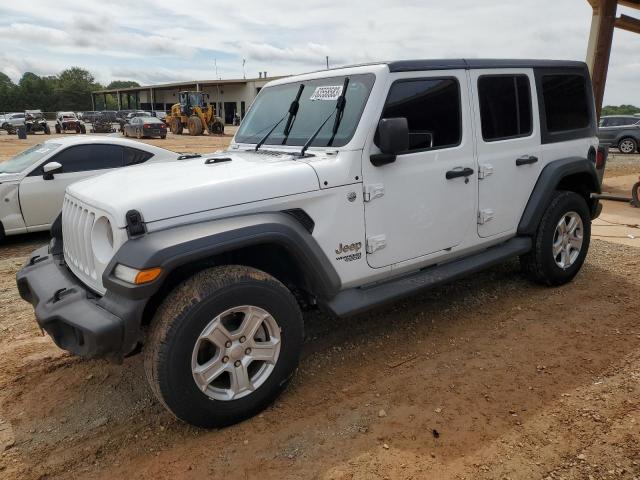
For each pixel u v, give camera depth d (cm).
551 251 471
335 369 357
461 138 393
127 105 8075
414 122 365
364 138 335
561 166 464
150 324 278
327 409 311
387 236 355
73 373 363
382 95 345
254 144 414
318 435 287
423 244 379
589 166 493
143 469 266
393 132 321
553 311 442
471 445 275
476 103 403
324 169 323
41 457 278
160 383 265
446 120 384
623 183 1197
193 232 272
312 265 311
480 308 452
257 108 444
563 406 306
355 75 362
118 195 288
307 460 267
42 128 4131
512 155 430
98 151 759
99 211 286
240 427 296
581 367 350
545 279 480
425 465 261
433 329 415
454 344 389
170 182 302
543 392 321
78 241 316
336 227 329
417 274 387
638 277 521
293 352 309
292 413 307
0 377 358
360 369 357
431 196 375
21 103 11306
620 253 605
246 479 256
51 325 285
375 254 352
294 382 341
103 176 354
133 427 301
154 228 271
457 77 390
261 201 300
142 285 254
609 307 448
